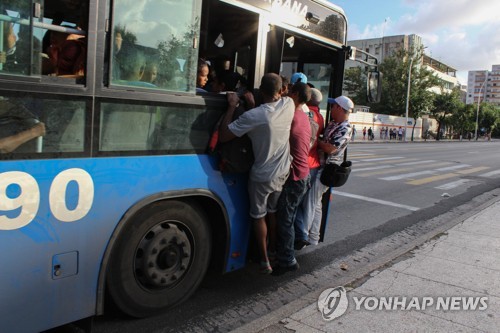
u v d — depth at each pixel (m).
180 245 3.41
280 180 3.74
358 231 6.80
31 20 2.34
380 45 76.19
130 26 2.81
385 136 51.19
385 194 10.21
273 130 3.52
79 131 2.61
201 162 3.43
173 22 3.08
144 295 3.26
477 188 11.91
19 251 2.40
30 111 2.38
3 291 2.37
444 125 72.75
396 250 5.34
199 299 3.90
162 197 3.14
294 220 4.30
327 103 5.16
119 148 2.84
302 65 5.44
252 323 3.31
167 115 3.12
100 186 2.75
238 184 3.80
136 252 3.13
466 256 5.20
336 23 4.82
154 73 3.00
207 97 3.42
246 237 3.97
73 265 2.67
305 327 3.30
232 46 4.16
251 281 4.41
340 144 4.52
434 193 10.75
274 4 3.92
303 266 5.02
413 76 57.47
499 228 6.59
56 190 2.53
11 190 2.34
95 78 2.65
